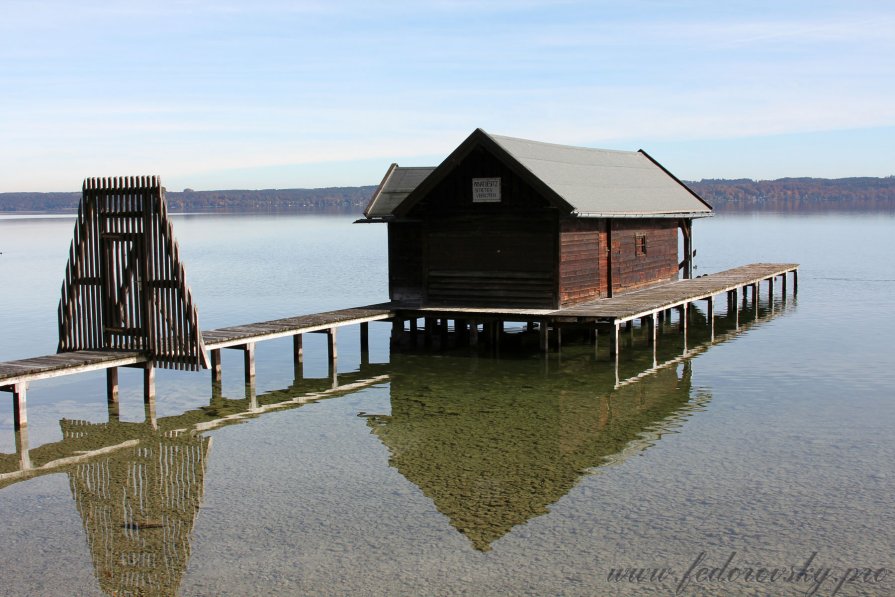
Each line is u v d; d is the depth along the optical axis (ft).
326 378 66.28
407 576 30.83
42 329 94.22
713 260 178.70
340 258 204.95
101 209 57.62
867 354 73.05
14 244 282.15
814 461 43.37
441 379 65.31
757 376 64.75
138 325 57.41
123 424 52.80
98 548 33.83
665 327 91.30
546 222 72.49
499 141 74.69
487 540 33.81
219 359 63.72
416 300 82.89
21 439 49.75
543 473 41.83
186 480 41.88
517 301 74.43
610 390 60.75
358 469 43.01
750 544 33.24
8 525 36.40
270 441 48.57
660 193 96.53
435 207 77.46
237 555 32.86
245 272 164.96
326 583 30.42
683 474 41.45
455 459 44.45
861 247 216.54
